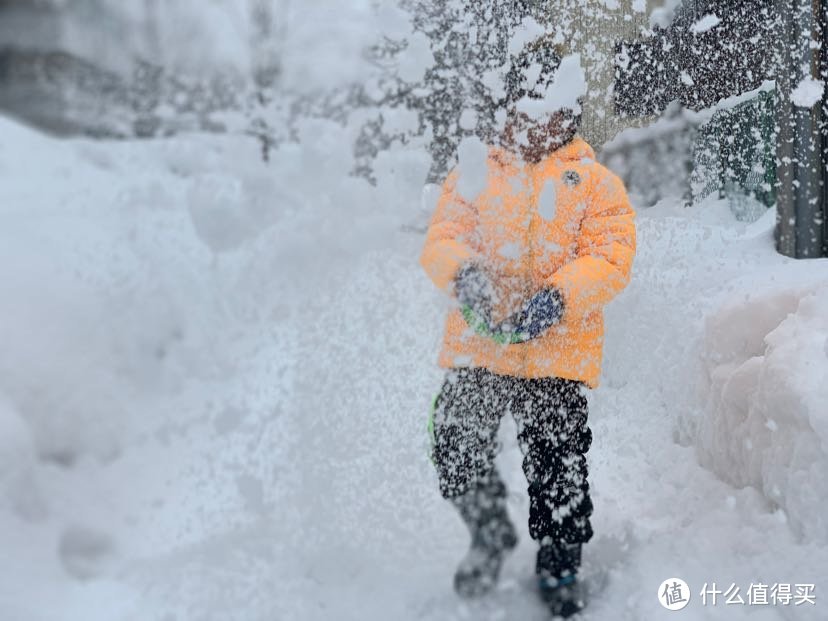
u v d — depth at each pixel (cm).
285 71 682
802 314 232
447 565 235
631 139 397
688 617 194
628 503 255
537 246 220
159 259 395
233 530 254
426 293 304
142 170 529
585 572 224
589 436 222
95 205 466
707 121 395
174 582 233
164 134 606
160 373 330
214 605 222
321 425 280
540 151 223
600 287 210
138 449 296
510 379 219
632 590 211
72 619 219
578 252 220
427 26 299
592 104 391
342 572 233
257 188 354
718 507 233
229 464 279
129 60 746
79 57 747
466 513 224
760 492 225
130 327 340
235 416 298
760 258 328
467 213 222
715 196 396
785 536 205
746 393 234
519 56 225
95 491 277
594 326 216
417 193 314
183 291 366
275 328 324
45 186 497
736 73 387
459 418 222
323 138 347
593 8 366
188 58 755
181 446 293
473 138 230
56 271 369
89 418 301
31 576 235
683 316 295
